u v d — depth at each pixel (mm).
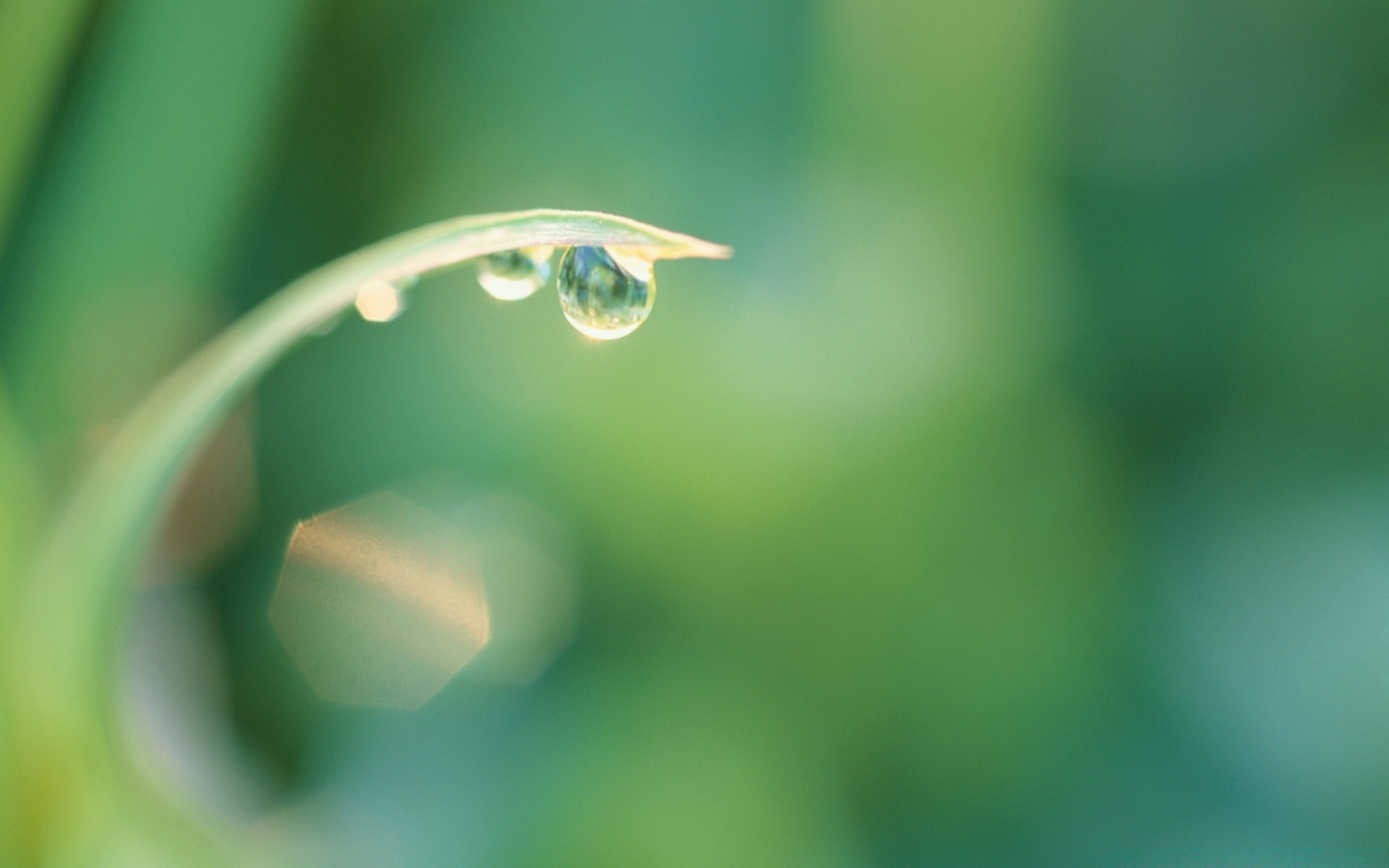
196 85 150
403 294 136
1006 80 188
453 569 171
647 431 167
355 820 162
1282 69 226
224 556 169
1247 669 185
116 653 130
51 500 143
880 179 188
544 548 170
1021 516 174
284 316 127
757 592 169
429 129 194
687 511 167
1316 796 179
